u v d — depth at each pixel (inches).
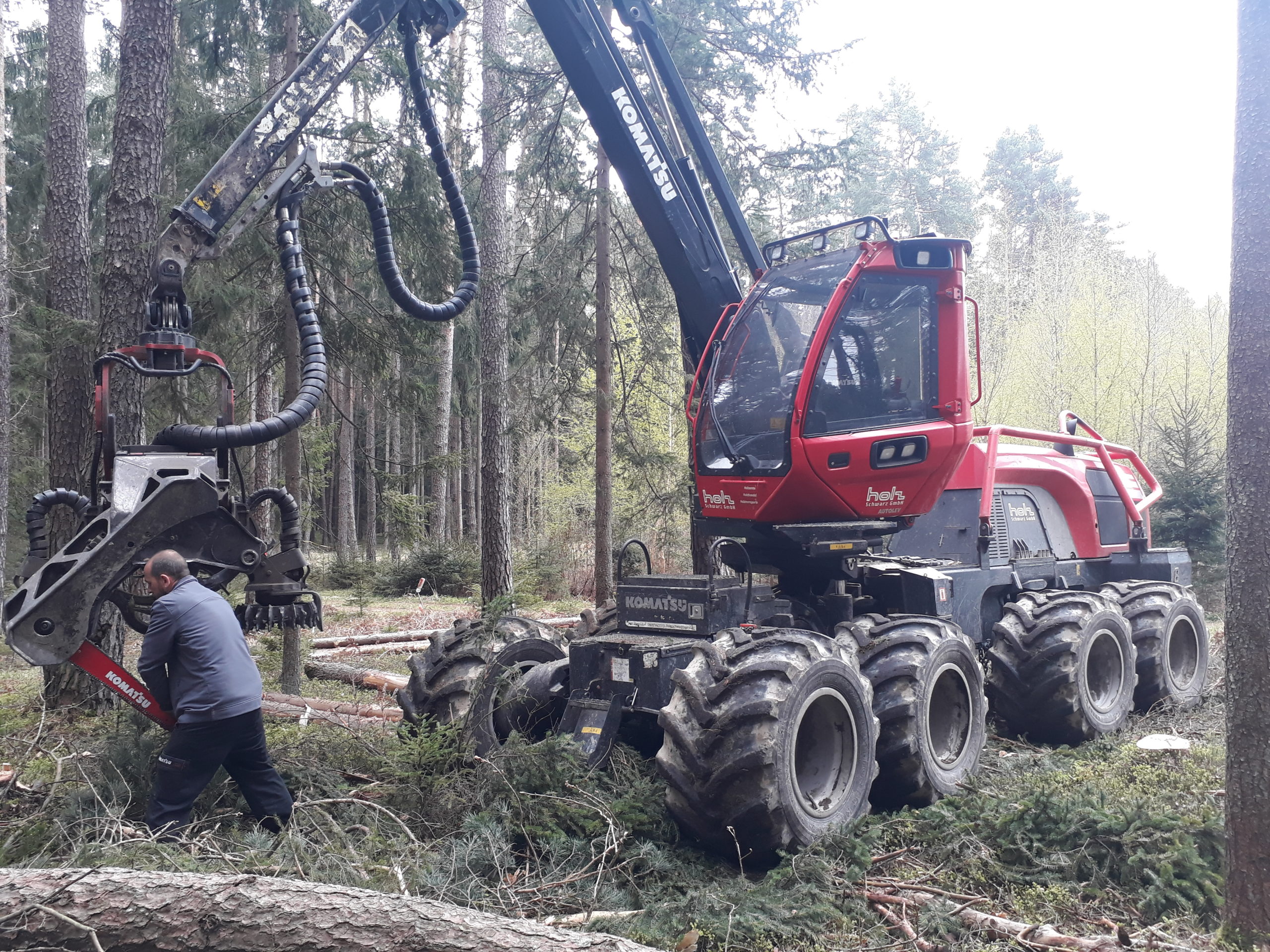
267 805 177.8
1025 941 141.0
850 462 217.2
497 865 156.9
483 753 204.5
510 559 502.0
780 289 234.2
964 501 288.7
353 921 109.1
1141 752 240.1
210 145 389.1
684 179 254.8
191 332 404.5
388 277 214.4
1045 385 866.8
